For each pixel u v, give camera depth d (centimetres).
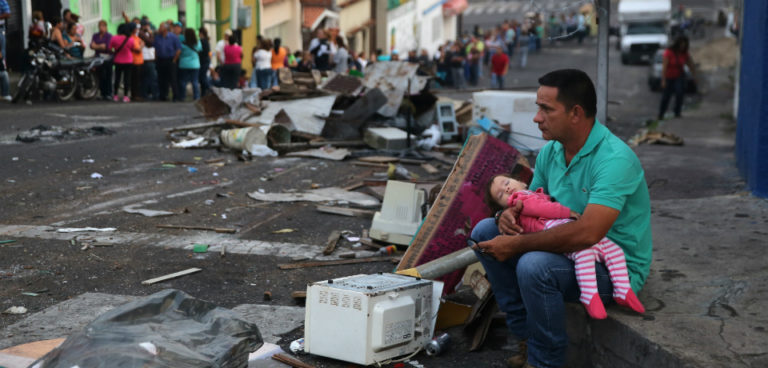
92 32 2273
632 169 341
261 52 2167
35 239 636
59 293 507
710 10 7788
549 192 374
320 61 2391
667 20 4341
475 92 1358
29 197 800
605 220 333
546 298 341
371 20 4341
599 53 786
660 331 335
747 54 943
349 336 386
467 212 482
